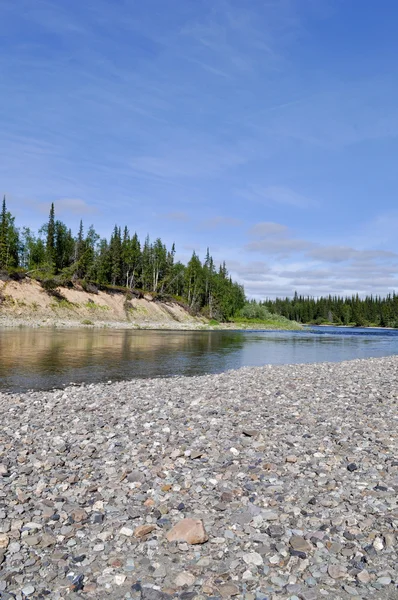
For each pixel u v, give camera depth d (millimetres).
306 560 5500
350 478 8086
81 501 7164
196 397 16297
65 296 89562
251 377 22266
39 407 14562
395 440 10406
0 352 32812
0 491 7461
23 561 5465
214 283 133750
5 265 87188
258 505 7023
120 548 5816
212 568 5375
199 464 8898
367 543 5867
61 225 114688
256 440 10570
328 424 12000
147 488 7668
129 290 106500
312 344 57250
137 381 21047
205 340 56906
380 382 20156
